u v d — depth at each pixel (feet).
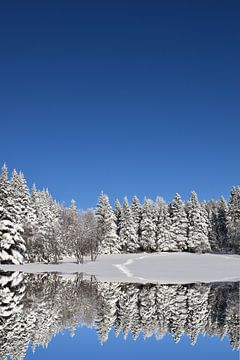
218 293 76.54
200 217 268.00
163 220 281.95
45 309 57.98
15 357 33.76
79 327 46.21
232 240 255.29
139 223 292.81
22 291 81.30
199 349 36.88
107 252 260.21
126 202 280.92
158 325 47.65
